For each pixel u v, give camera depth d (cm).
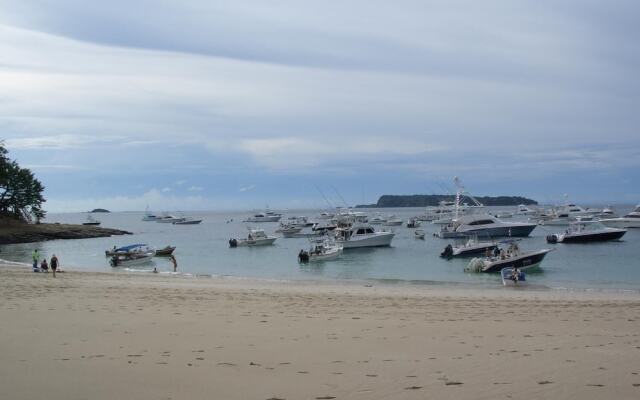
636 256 5712
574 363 991
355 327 1411
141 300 1986
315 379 861
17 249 8138
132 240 10356
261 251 7456
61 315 1532
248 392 786
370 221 13800
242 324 1428
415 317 1659
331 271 4812
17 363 949
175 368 925
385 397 766
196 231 14475
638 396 782
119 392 780
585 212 11944
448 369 935
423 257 6050
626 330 1458
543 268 4675
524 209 16525
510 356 1051
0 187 10169
